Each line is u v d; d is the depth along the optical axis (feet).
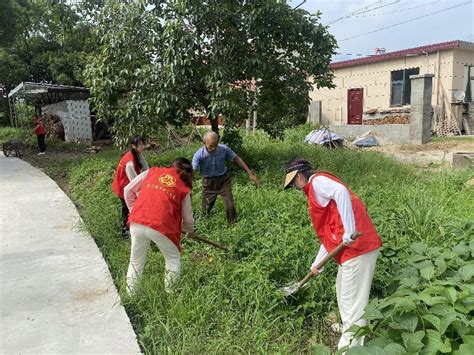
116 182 18.42
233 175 29.27
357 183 25.73
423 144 50.39
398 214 17.90
